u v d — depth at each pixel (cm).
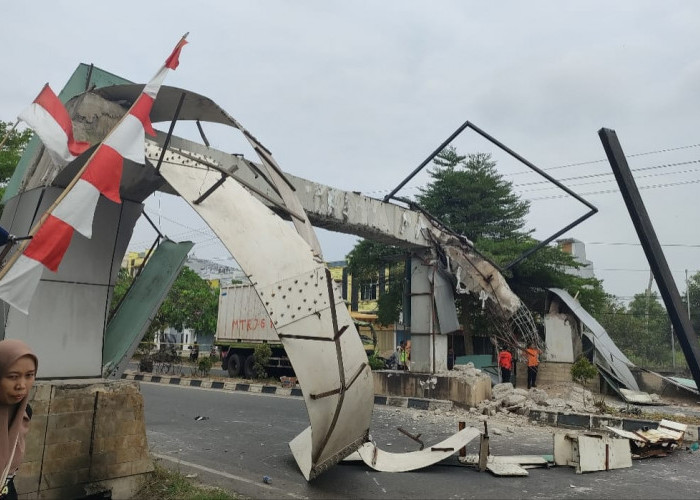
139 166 523
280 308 498
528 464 664
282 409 1159
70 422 455
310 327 510
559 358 1642
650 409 1325
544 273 2045
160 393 1447
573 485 582
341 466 645
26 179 550
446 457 639
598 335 1658
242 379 1911
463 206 2492
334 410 510
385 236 1253
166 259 619
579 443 650
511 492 549
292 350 492
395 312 2417
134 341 567
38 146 561
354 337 544
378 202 1229
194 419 998
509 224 2472
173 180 495
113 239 557
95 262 541
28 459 425
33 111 432
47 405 443
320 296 528
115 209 557
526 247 2077
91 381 486
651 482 602
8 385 217
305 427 928
